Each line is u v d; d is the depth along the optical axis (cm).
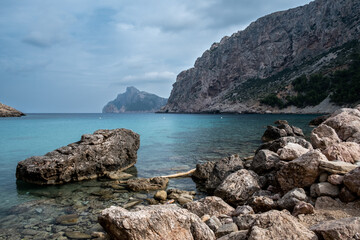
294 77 16175
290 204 725
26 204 1024
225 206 852
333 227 479
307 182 831
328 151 980
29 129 5012
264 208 777
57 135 3859
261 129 4709
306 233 492
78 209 966
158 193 1091
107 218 595
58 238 732
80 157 1451
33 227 808
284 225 512
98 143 1591
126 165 1725
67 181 1379
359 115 2036
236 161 1338
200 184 1343
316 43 18012
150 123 7569
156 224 574
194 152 2303
